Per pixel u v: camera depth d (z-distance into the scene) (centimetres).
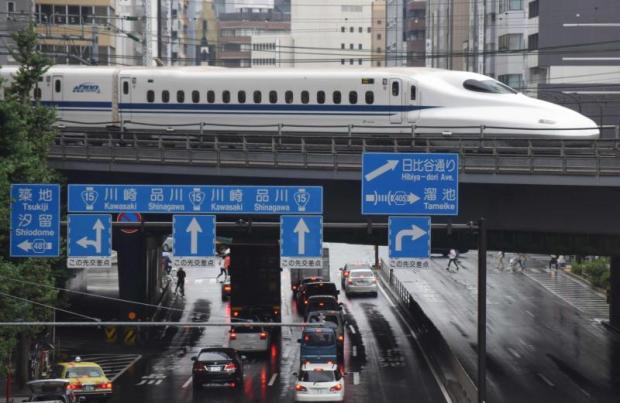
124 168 13800
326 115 14850
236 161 13588
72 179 14262
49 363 14625
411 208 9544
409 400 12088
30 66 12750
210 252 9656
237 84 15025
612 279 18738
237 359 13012
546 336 17775
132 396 12412
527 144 14138
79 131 13900
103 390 11956
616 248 13862
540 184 12750
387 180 9544
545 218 13275
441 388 12875
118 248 16988
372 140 14475
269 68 15250
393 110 14675
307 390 11831
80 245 9612
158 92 15200
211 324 8850
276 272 15612
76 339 17425
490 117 14262
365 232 14125
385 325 18762
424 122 14550
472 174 12850
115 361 15338
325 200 13825
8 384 11631
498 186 13300
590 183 12612
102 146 13800
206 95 15088
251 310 15625
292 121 14925
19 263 11050
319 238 9600
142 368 14650
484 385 10000
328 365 12081
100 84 15300
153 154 13725
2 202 10112
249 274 15588
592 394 12900
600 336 17925
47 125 12450
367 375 13862
